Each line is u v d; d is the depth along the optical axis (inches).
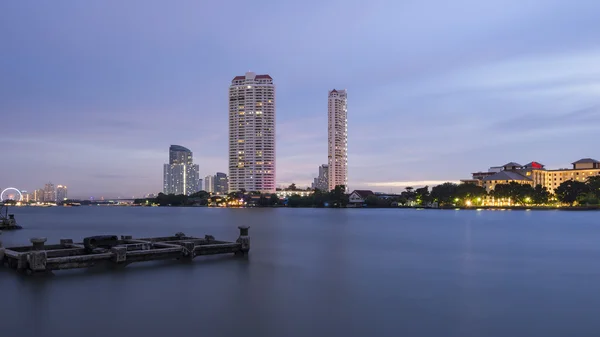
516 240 2753.4
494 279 1347.2
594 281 1321.4
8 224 4264.3
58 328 849.5
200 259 1670.8
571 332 842.2
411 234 3253.0
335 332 835.4
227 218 6943.9
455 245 2429.9
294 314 946.7
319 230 3769.7
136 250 1558.8
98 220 6614.2
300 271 1470.2
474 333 833.5
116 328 848.9
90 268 1443.2
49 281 1239.5
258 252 2005.4
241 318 917.2
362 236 3105.3
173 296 1092.5
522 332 840.3
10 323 876.6
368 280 1320.1
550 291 1182.3
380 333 829.2
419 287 1222.9
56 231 3944.4
